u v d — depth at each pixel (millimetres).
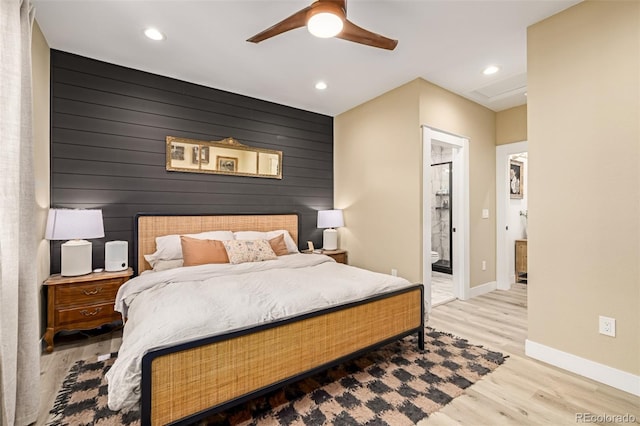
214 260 2820
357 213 4145
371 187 3916
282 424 1552
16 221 1429
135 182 3084
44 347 2432
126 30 2414
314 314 1764
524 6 2137
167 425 1294
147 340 1360
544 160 2277
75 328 2467
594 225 2018
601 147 1987
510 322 3037
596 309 2004
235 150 3693
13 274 1406
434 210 5992
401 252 3479
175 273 2416
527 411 1663
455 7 2150
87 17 2240
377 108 3816
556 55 2211
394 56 2830
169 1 2074
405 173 3434
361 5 2119
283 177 4117
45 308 2484
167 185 3260
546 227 2264
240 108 3746
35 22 2275
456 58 2869
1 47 1357
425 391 1844
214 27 2377
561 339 2168
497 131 4316
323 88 3559
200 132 3467
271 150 3977
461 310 3408
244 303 1760
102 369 2096
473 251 3943
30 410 1539
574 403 1739
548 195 2254
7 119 1384
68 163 2756
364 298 2076
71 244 2535
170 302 1755
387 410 1662
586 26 2055
